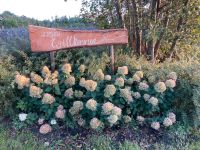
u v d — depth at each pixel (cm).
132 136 334
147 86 353
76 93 347
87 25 559
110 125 328
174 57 508
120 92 344
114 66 409
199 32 441
